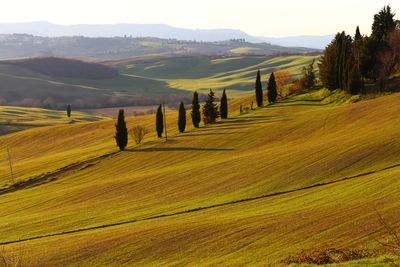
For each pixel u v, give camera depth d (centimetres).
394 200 4659
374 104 10756
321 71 14425
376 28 14462
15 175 11681
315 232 4234
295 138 10131
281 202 5747
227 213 5669
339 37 13925
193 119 13500
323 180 6381
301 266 3019
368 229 4009
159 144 12156
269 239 4312
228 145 10762
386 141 7238
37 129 18925
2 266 2719
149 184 8188
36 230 6462
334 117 10769
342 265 2859
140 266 4269
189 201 6712
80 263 4550
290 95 15425
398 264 2642
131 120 18212
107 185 8712
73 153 13462
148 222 5884
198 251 4356
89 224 6344
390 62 12281
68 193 8725
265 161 7944
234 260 3962
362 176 6109
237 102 17088
